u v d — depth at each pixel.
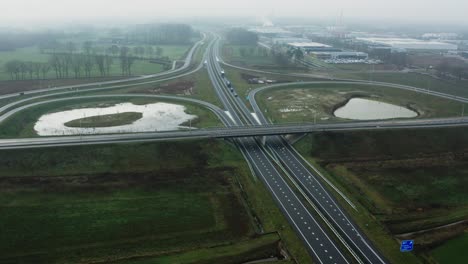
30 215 110.00
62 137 153.25
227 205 119.50
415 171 147.88
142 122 194.25
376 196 129.25
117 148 146.12
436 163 155.00
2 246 97.00
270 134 166.25
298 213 116.62
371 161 156.25
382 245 102.31
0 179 127.38
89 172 135.38
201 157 149.75
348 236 105.81
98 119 197.50
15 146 141.12
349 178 140.88
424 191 134.25
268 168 146.75
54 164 137.00
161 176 135.38
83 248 97.69
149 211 114.56
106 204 117.25
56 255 94.81
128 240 101.50
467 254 99.38
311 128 175.25
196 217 112.75
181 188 128.62
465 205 127.00
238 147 164.75
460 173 147.75
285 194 127.81
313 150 163.50
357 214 117.06
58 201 117.62
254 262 95.50
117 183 129.38
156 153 147.62
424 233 109.25
